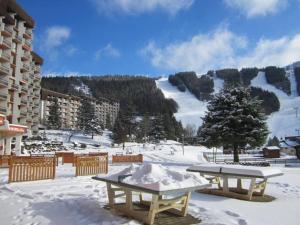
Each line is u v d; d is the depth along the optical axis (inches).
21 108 2603.3
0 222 289.9
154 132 4183.1
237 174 430.9
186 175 304.5
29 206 352.5
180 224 284.7
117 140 3430.1
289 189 535.2
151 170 303.9
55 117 4343.0
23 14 2509.8
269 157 2623.0
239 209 356.8
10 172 521.7
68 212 325.4
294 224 297.0
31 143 2534.5
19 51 2511.1
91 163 681.6
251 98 1432.1
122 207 322.7
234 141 1391.5
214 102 1448.1
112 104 7121.1
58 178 606.9
